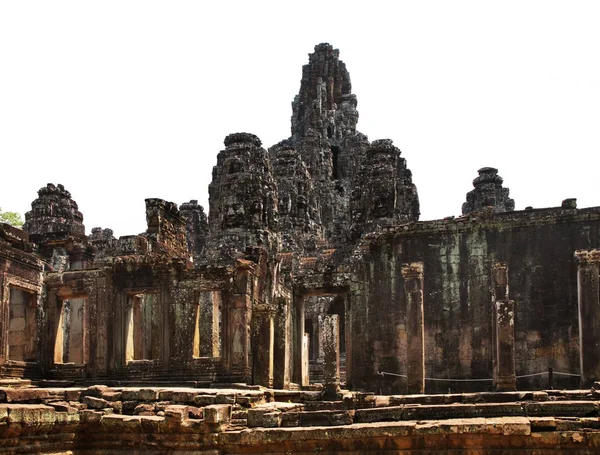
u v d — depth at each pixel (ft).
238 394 80.23
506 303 97.14
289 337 122.72
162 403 77.82
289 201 223.51
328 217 259.19
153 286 115.44
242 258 115.65
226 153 171.12
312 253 188.65
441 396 80.28
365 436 67.97
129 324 116.78
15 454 65.21
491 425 65.31
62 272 119.85
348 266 127.24
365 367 116.67
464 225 112.57
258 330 107.45
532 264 108.99
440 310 112.16
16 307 118.83
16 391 72.64
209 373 110.22
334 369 96.78
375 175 172.86
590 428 64.95
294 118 309.63
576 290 106.52
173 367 112.27
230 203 165.48
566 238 108.17
